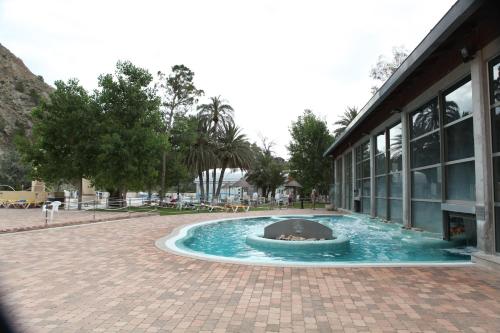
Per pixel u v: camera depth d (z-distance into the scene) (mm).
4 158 44469
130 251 7414
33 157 23219
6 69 94188
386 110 13227
